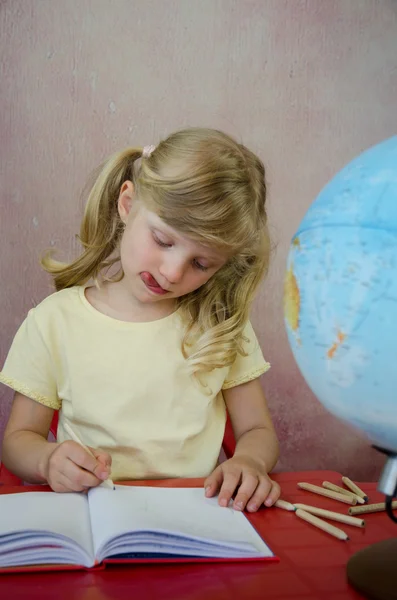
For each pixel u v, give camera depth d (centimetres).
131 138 156
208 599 53
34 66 151
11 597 52
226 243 98
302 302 54
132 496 76
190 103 159
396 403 50
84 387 110
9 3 149
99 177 121
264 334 166
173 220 96
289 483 92
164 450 109
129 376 111
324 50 166
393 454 55
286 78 164
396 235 49
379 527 73
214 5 159
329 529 70
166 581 56
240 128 162
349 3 167
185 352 115
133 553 61
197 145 104
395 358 48
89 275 125
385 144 56
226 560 61
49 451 93
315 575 59
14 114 151
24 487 85
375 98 170
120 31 154
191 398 113
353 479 172
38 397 110
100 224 121
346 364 51
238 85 161
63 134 153
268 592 55
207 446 114
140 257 100
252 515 76
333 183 57
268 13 162
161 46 157
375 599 53
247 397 120
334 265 51
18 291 154
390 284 48
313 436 170
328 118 167
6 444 105
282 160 165
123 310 117
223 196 99
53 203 154
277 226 166
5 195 152
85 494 79
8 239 153
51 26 151
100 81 154
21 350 113
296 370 168
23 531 60
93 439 109
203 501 78
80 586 55
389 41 170
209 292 119
